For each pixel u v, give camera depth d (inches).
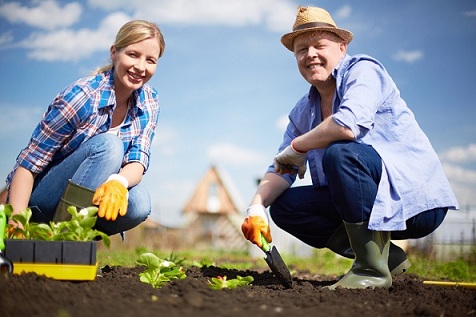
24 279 107.6
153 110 154.3
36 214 149.7
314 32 142.4
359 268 134.4
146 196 151.2
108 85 143.7
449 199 141.2
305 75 145.9
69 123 140.7
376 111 138.6
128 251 367.2
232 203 1029.2
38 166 141.5
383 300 116.8
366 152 132.4
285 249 431.8
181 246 510.6
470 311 113.0
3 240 115.1
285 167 147.2
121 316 89.1
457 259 296.7
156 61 144.2
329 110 149.6
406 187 134.6
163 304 100.3
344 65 141.9
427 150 140.9
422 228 144.9
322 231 158.1
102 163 141.6
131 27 140.3
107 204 130.7
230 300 108.3
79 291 106.3
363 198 131.3
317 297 118.0
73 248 115.5
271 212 160.1
